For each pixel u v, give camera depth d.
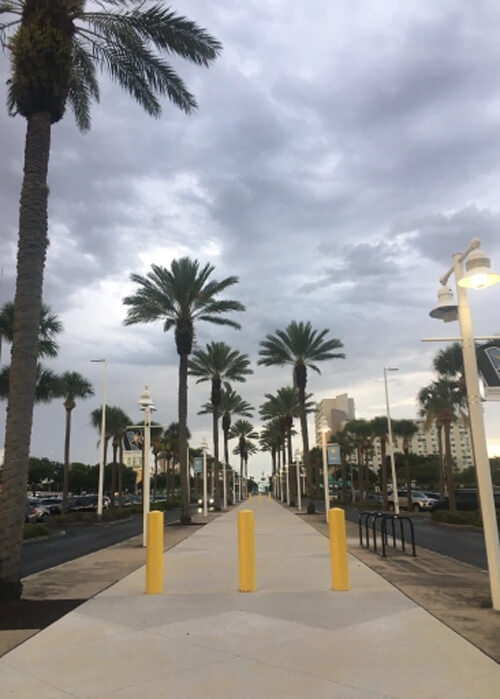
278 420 72.00
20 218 9.11
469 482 93.69
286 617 6.54
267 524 23.06
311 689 4.30
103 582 9.33
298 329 36.44
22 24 9.78
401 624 6.19
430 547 15.73
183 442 26.58
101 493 34.84
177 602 7.45
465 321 7.95
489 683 4.40
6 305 26.33
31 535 22.14
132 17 11.91
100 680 4.54
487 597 7.65
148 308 26.69
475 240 7.44
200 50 12.31
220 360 40.03
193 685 4.41
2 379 28.08
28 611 7.07
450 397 34.28
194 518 30.23
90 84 13.63
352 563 11.18
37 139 9.38
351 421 62.41
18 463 8.09
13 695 4.25
